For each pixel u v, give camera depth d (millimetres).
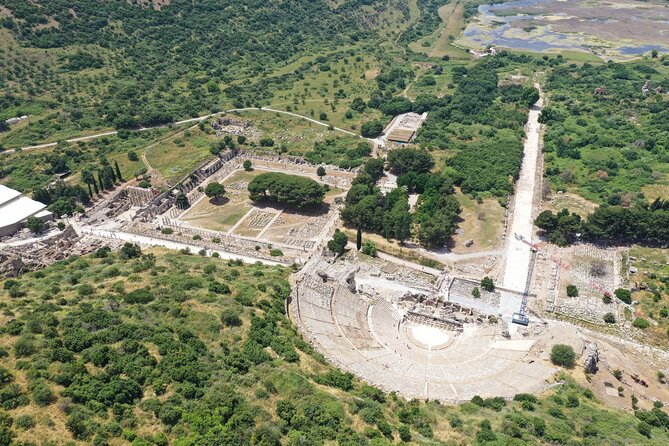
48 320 121688
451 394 133125
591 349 150625
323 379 124000
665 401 138875
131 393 105125
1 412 93688
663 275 191375
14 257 192500
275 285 164500
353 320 167125
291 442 101750
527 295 186500
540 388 133625
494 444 107312
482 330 168625
